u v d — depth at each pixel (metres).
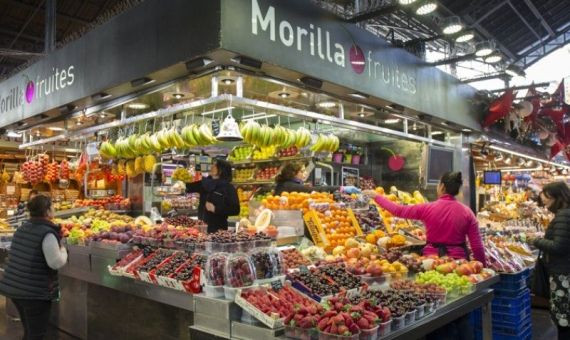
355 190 5.29
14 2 8.59
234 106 4.32
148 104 5.29
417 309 2.55
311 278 2.72
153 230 3.75
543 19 11.58
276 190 5.56
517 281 4.12
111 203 8.22
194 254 3.13
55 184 10.65
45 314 3.56
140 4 4.46
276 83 4.43
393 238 4.15
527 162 12.20
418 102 6.20
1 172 10.55
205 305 2.60
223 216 4.86
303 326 2.14
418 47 6.54
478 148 9.05
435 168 7.41
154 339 3.46
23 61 10.99
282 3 4.18
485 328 3.54
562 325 3.77
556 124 10.47
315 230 4.00
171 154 6.69
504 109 7.85
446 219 3.88
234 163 8.05
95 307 4.22
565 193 4.00
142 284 3.30
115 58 4.77
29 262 3.46
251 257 2.76
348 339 2.00
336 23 4.83
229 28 3.66
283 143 4.80
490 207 9.95
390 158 8.27
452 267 3.37
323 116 5.06
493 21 11.51
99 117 6.03
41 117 6.39
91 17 9.45
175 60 3.99
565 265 3.77
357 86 5.04
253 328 2.32
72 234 4.41
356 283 2.81
